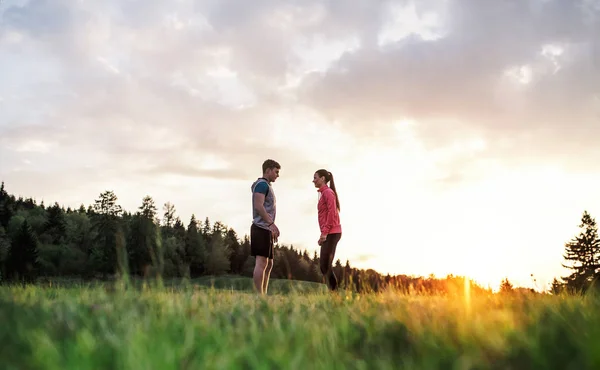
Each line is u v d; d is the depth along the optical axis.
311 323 2.81
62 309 3.24
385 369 1.94
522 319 2.87
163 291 3.70
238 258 84.31
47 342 2.05
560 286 4.06
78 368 1.84
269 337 2.37
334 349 2.19
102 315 2.90
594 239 45.72
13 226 109.62
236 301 4.46
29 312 3.00
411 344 2.44
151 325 2.56
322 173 9.41
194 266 80.56
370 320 2.97
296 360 1.88
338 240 9.17
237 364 1.95
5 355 2.11
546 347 2.14
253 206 8.23
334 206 9.26
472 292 4.39
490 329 2.48
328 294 5.11
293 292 5.03
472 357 2.05
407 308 3.41
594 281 3.91
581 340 2.06
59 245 96.62
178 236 86.75
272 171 8.47
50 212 118.12
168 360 1.82
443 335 2.42
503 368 2.02
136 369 1.74
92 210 104.38
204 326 2.67
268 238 8.10
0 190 141.50
